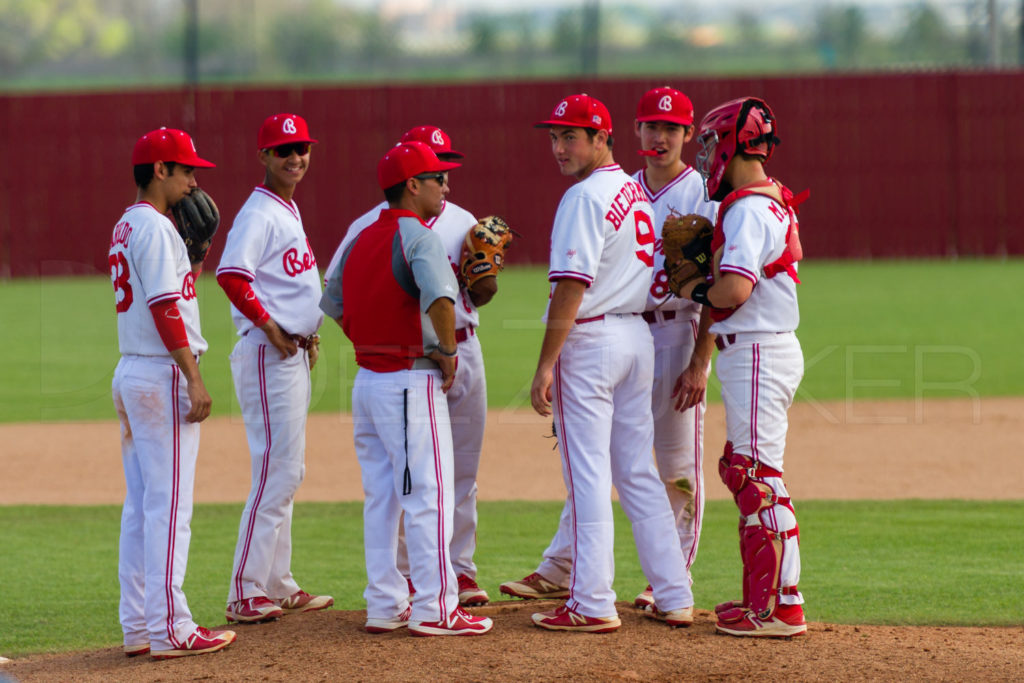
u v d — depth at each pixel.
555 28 159.12
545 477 33.56
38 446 38.25
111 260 17.61
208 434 40.09
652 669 15.81
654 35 168.12
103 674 16.39
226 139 94.50
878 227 96.19
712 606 21.39
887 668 15.84
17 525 28.30
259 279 19.67
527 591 20.69
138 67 170.12
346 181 95.62
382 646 17.02
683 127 20.61
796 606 17.39
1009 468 33.56
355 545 26.50
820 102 95.38
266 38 156.88
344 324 18.12
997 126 95.06
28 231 93.12
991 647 16.97
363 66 157.75
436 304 16.89
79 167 93.19
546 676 15.51
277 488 19.62
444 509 17.58
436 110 95.38
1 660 17.80
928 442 37.25
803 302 71.69
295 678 15.69
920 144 95.44
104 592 22.69
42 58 171.62
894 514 28.44
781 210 17.42
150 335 17.38
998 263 92.62
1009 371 49.47
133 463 17.84
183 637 17.14
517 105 95.12
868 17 166.88
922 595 21.64
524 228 95.69
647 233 18.17
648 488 18.25
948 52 160.75
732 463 17.58
